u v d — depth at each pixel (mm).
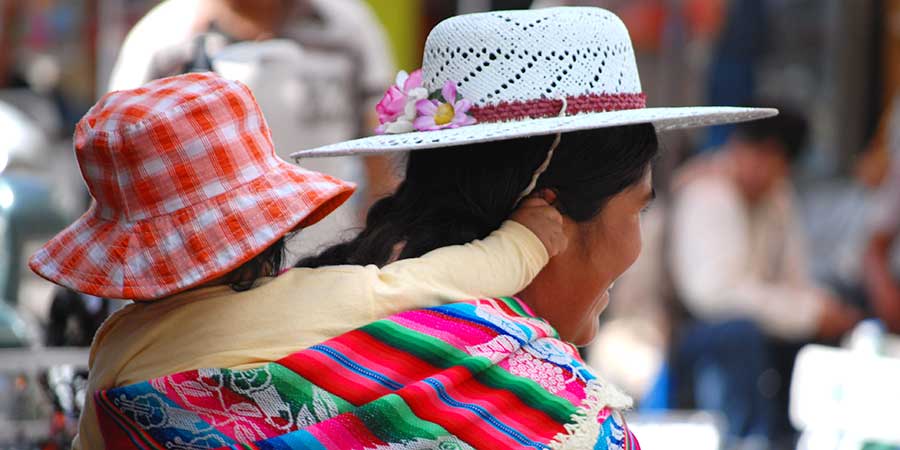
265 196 6270
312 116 14258
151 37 13828
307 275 6586
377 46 14797
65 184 13531
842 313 19844
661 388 18484
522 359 6539
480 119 7230
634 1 24141
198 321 6398
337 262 7266
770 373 18406
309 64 14180
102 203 6309
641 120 6867
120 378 6410
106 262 6188
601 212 7176
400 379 6301
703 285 19344
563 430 6355
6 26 22672
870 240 21156
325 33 14344
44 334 10367
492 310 6629
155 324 6434
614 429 6543
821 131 30547
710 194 19766
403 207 7336
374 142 7125
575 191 7105
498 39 7223
